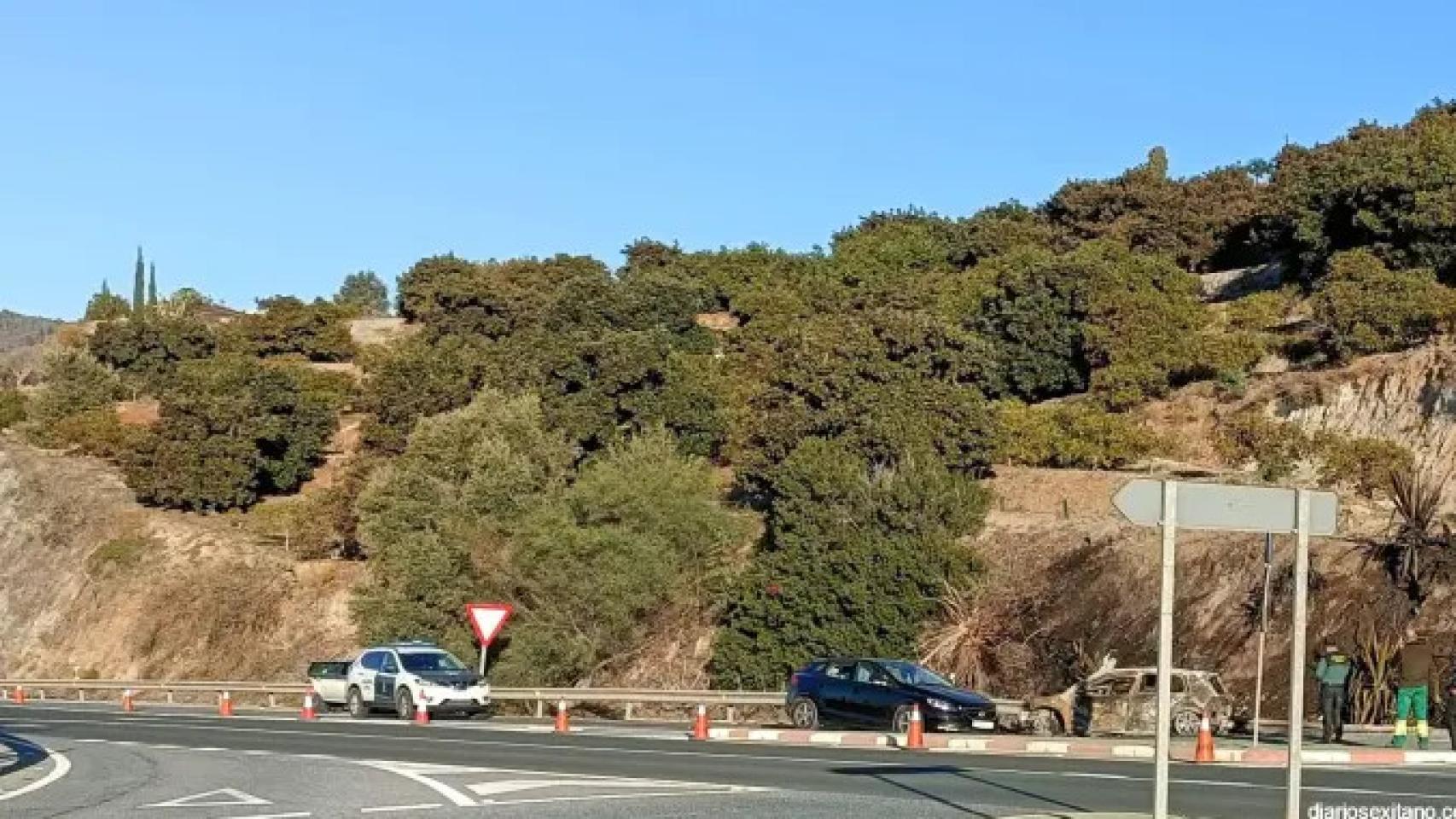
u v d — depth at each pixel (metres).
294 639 60.53
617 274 102.56
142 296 149.12
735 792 17.86
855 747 26.80
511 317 92.00
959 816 15.34
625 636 46.88
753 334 76.62
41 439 84.00
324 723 34.22
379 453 73.00
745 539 49.62
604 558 46.31
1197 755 23.48
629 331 70.81
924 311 63.88
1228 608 36.81
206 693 56.25
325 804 16.64
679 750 25.14
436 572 49.34
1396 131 73.31
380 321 106.75
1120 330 58.81
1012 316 62.88
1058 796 17.42
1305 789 18.05
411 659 37.56
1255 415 50.16
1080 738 28.27
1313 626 34.47
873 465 51.72
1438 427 46.75
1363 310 54.59
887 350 56.66
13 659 66.50
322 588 63.09
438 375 73.94
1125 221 81.06
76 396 90.00
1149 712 29.28
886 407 52.41
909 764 22.23
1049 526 44.72
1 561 72.75
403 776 19.84
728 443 62.56
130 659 62.53
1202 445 51.84
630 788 18.28
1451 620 32.41
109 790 18.25
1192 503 12.70
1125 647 37.25
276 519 69.88
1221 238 77.62
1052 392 62.44
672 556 47.09
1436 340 52.19
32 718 36.72
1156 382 56.94
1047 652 38.34
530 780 19.34
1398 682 30.34
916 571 40.62
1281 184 74.00
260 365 87.44
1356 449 45.41
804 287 84.50
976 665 38.69
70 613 66.88
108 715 38.94
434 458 55.31
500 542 49.84
